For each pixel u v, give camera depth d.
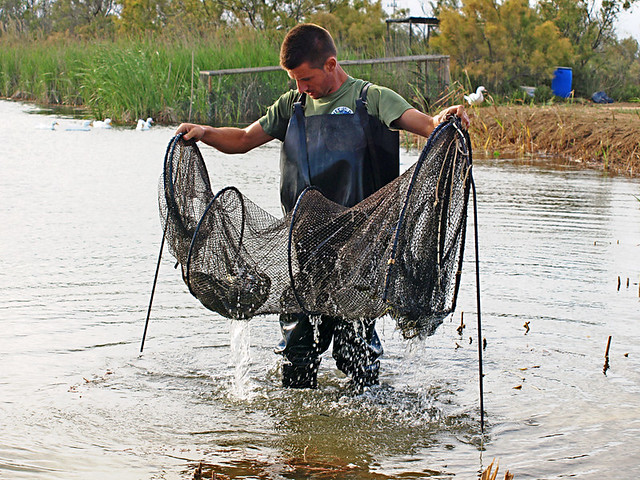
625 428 3.66
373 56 23.61
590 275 6.02
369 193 3.90
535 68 23.00
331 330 4.11
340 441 3.56
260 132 4.20
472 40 23.03
